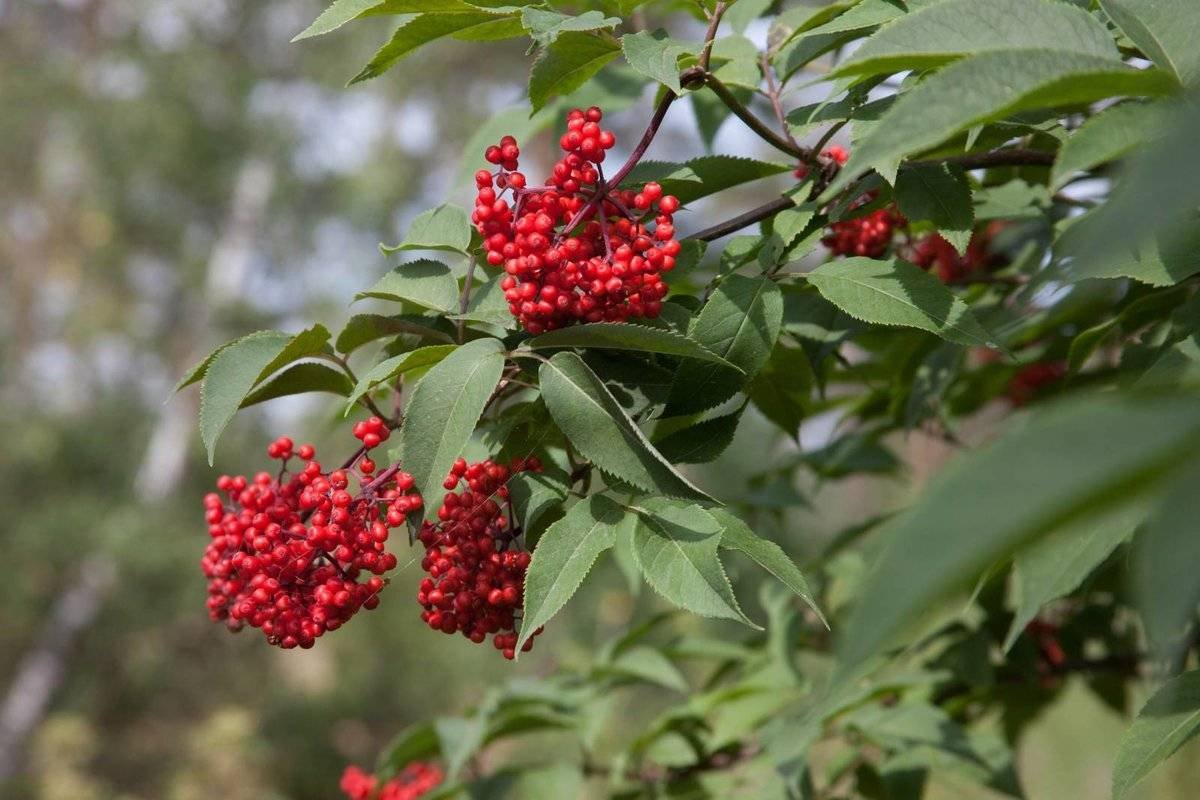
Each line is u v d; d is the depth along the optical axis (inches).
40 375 143.3
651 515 21.1
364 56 140.9
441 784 31.5
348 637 137.3
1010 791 28.0
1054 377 31.5
